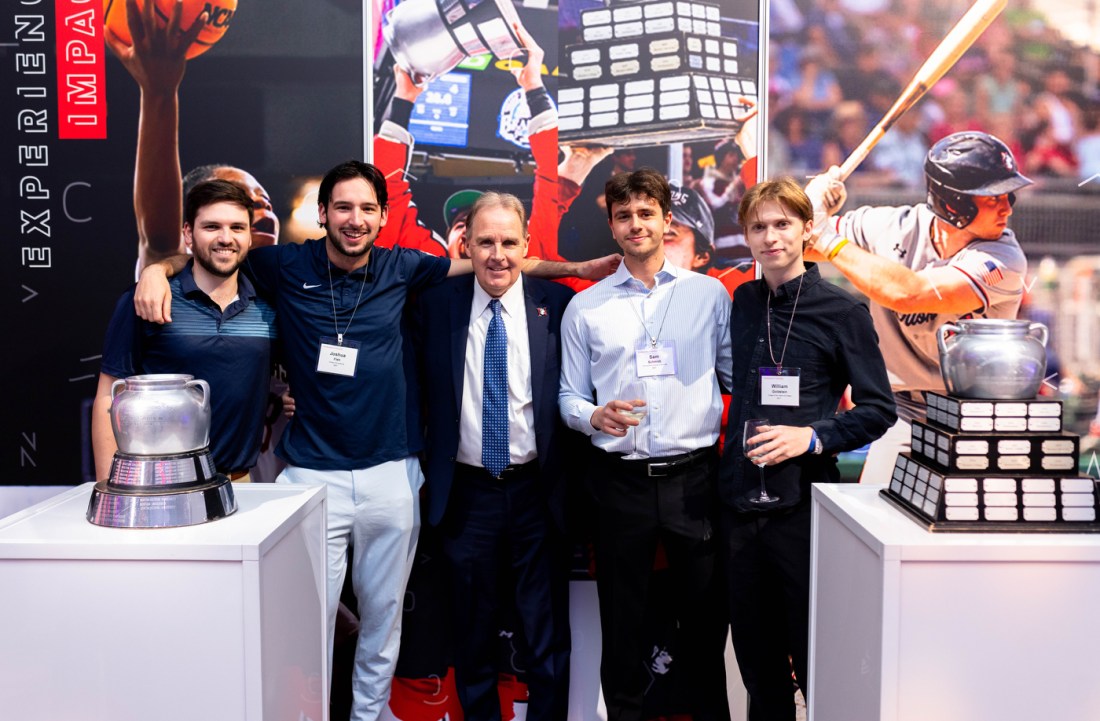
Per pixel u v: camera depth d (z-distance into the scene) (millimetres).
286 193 2424
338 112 2406
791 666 2400
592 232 2436
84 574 1457
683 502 2111
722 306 2195
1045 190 2396
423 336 2232
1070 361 2428
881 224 2424
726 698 2240
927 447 1669
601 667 2236
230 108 2412
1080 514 1530
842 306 2008
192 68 2402
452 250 2436
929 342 2445
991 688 1473
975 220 2408
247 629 1454
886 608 1463
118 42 2398
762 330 2074
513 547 2240
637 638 2184
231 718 1469
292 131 2410
